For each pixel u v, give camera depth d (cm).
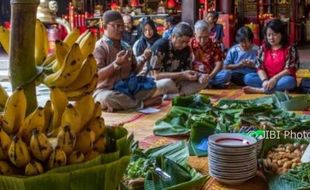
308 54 1226
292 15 1423
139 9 1122
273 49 550
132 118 438
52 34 515
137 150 252
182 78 538
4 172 120
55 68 135
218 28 754
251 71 600
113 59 477
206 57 585
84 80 135
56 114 131
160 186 208
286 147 252
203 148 278
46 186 118
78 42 143
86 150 128
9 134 124
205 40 581
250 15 1312
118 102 468
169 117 355
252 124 322
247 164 225
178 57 543
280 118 342
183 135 333
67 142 121
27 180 116
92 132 129
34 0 130
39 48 142
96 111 137
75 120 127
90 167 122
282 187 209
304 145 254
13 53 131
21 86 132
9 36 139
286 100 414
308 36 1526
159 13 1112
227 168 223
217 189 223
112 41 479
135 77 486
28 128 124
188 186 201
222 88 586
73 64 130
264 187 225
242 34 616
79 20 1083
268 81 540
